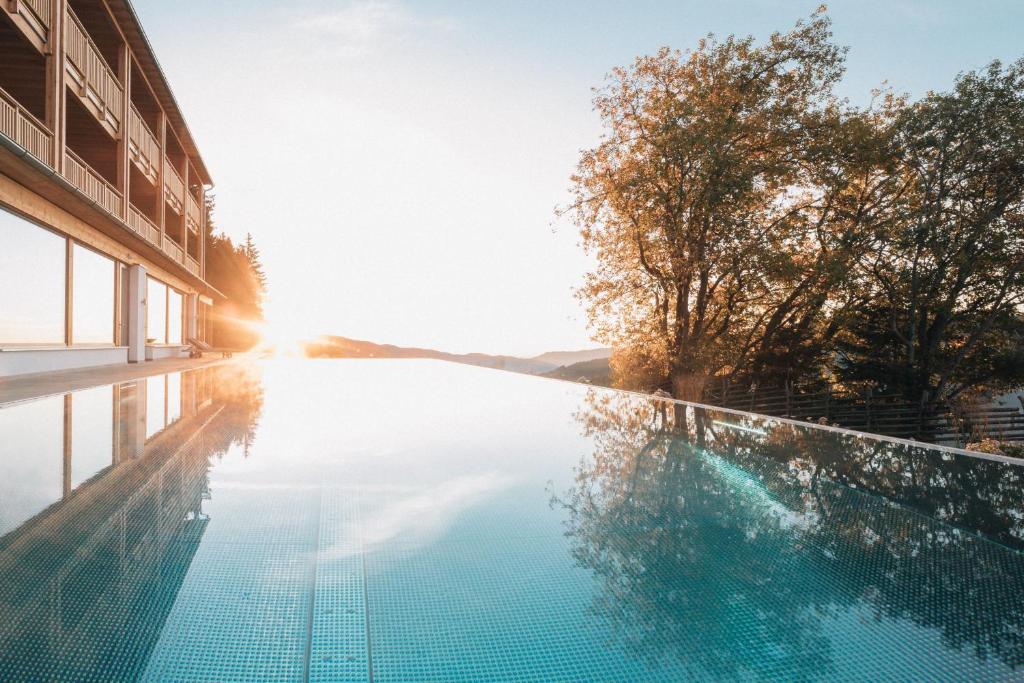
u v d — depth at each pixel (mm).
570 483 3375
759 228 17844
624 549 2320
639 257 19062
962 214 19719
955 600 1849
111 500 2811
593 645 1592
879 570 2084
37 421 5098
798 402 20828
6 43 9648
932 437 20734
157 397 7359
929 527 2527
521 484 3348
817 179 18875
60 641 1510
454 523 2633
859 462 3625
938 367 21500
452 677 1435
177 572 1982
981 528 2471
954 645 1591
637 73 19016
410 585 1959
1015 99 19266
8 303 9391
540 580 2020
